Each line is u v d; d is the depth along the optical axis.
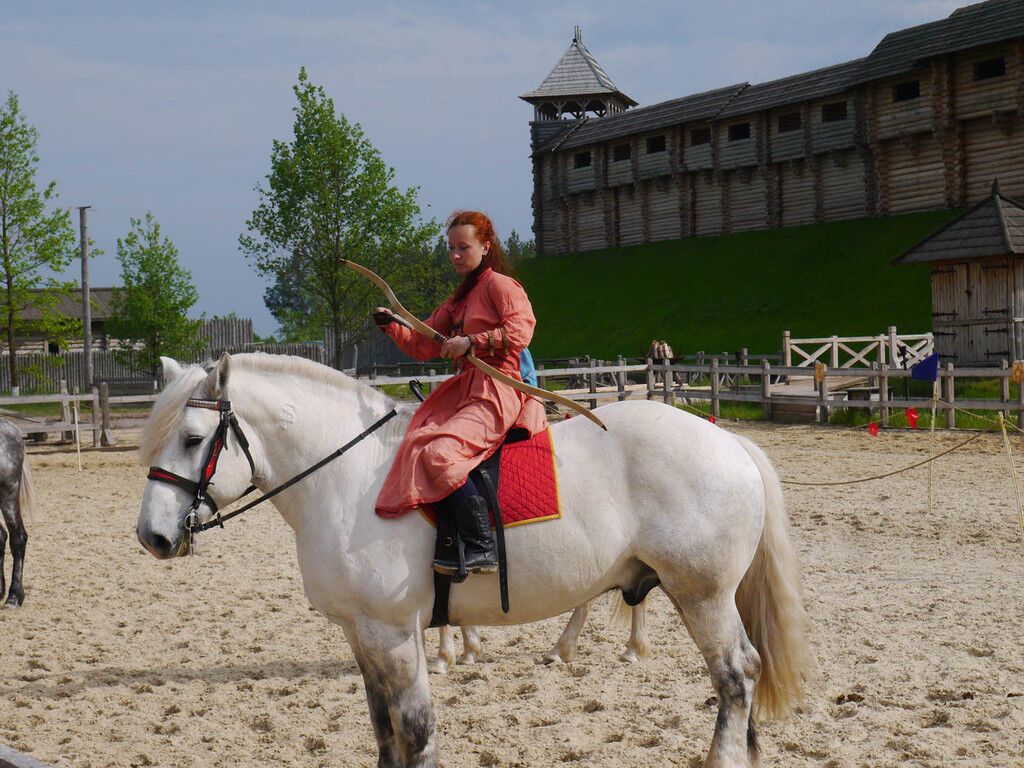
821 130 46.44
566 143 57.94
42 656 6.71
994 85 39.31
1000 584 7.64
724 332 40.38
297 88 31.38
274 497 4.18
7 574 9.24
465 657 6.32
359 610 3.97
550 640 6.74
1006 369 17.09
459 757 4.80
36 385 39.25
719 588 4.15
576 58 64.44
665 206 53.75
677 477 4.13
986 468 13.56
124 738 5.23
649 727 5.05
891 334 25.56
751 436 18.38
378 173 31.41
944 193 41.97
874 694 5.37
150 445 4.07
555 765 4.68
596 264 53.72
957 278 25.75
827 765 4.52
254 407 4.14
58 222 32.12
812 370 20.19
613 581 4.23
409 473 3.94
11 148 31.09
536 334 48.28
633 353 41.56
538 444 4.16
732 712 4.11
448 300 4.50
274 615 7.63
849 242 43.03
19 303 33.12
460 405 4.15
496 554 3.96
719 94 52.69
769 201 49.06
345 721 5.36
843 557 8.77
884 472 13.57
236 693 5.89
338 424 4.21
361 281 32.06
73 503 13.38
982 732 4.81
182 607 7.92
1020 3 40.09
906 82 42.88
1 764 3.42
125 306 36.66
